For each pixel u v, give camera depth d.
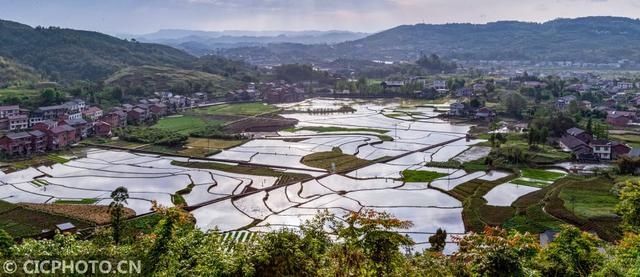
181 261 30.62
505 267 30.39
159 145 140.38
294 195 92.62
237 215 81.31
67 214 77.88
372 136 155.88
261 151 133.50
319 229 32.75
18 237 67.19
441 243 60.78
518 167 111.56
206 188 97.69
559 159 117.19
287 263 28.48
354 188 97.62
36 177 106.06
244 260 28.33
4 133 139.88
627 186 56.19
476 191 92.94
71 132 141.25
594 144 121.44
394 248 30.17
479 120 186.62
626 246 37.97
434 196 92.00
